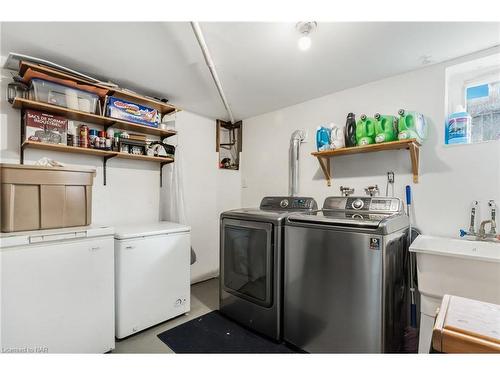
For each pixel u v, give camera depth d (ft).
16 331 4.66
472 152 6.07
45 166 5.53
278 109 10.37
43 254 4.97
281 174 10.36
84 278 5.50
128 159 8.55
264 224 6.66
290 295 6.19
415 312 6.19
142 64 6.62
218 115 11.11
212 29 5.18
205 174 11.05
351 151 7.47
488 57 5.98
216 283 10.65
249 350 6.00
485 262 4.33
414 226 6.86
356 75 7.34
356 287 5.10
